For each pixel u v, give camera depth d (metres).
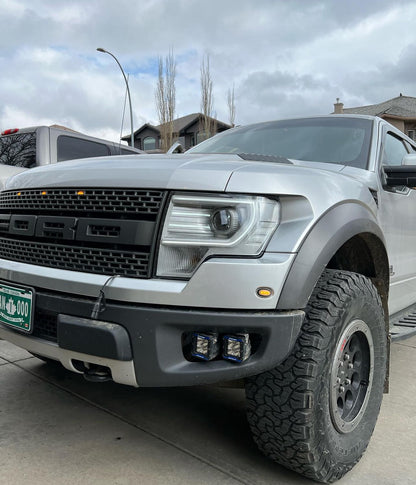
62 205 2.01
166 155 2.36
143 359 1.73
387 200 2.87
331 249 1.88
